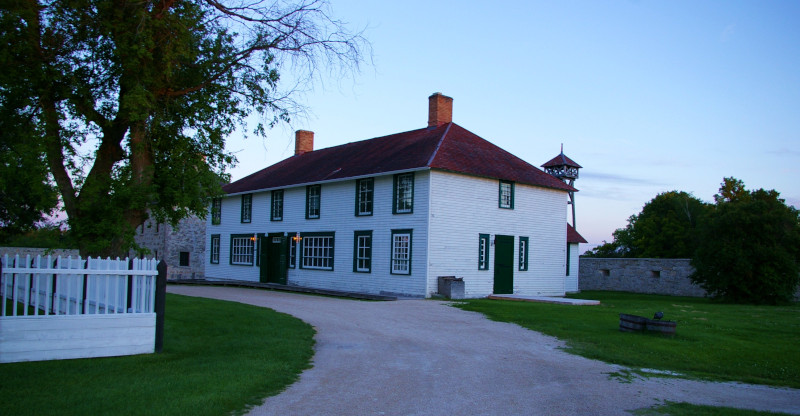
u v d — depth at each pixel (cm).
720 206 2545
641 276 3222
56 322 833
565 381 813
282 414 614
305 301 1912
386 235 2291
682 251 4825
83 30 1144
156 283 927
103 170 1195
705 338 1230
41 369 764
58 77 1129
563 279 2653
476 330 1287
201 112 1262
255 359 879
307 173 2862
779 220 2373
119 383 700
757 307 2122
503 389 755
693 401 737
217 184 1264
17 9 1024
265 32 1264
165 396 646
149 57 1073
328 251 2578
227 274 3256
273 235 2942
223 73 1273
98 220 1110
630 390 776
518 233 2450
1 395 631
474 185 2280
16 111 1152
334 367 870
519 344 1118
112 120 1198
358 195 2448
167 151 1282
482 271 2281
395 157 2403
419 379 801
